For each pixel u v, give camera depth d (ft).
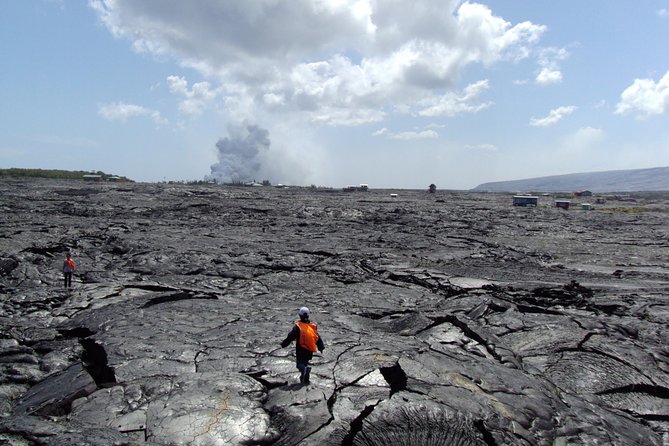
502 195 424.87
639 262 94.99
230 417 24.22
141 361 31.91
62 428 22.33
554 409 28.84
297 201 225.35
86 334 40.09
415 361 32.22
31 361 33.65
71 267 57.57
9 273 62.23
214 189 281.54
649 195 589.73
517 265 88.84
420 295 62.13
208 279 66.85
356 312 50.78
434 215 177.06
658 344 44.75
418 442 23.18
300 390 27.32
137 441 22.11
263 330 39.50
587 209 238.07
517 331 45.83
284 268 77.51
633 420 31.32
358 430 23.76
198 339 37.04
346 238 114.21
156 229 116.67
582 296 63.46
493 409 26.63
